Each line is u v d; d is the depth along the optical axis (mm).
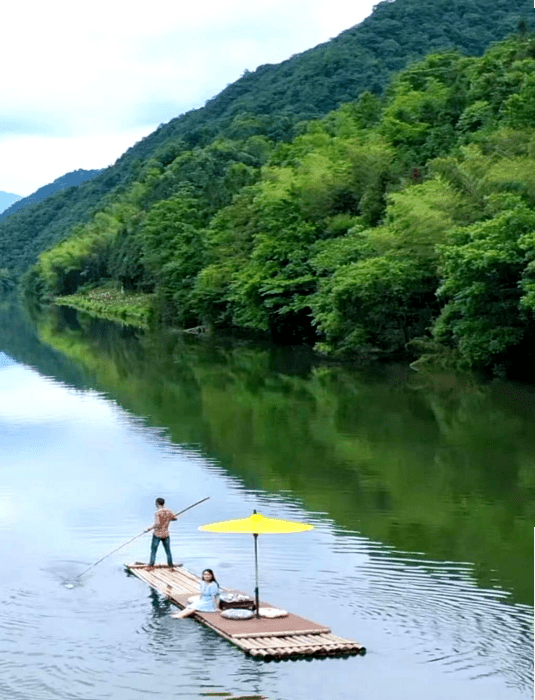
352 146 100312
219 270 103062
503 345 58156
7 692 18859
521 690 18547
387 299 72438
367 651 20359
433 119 111312
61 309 174625
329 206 94625
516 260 56375
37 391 61625
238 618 21922
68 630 21906
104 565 26625
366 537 28312
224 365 74500
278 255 91812
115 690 18875
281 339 94250
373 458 38906
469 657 19969
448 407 50812
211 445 42188
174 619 22469
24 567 26531
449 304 65688
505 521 29828
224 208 120062
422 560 26172
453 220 70625
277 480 35500
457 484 34500
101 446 42781
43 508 32656
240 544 27906
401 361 71938
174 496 33688
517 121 80875
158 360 79812
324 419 48125
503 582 24312
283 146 140500
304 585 24312
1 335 112312
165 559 26938
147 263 137375
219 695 18578
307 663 19859
